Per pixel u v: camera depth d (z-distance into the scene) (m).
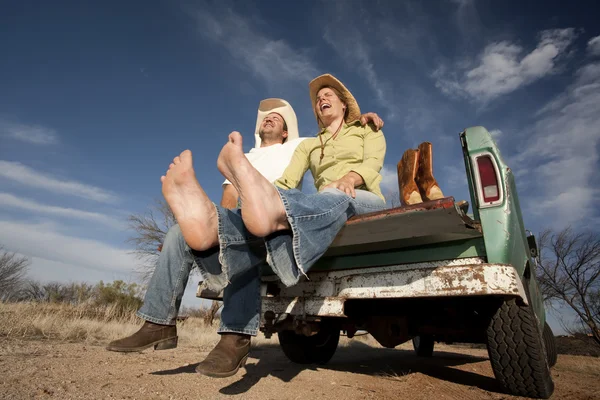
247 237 1.78
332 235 1.89
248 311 1.96
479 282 1.92
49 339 4.11
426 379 2.79
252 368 2.94
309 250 1.73
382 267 2.28
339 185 2.18
